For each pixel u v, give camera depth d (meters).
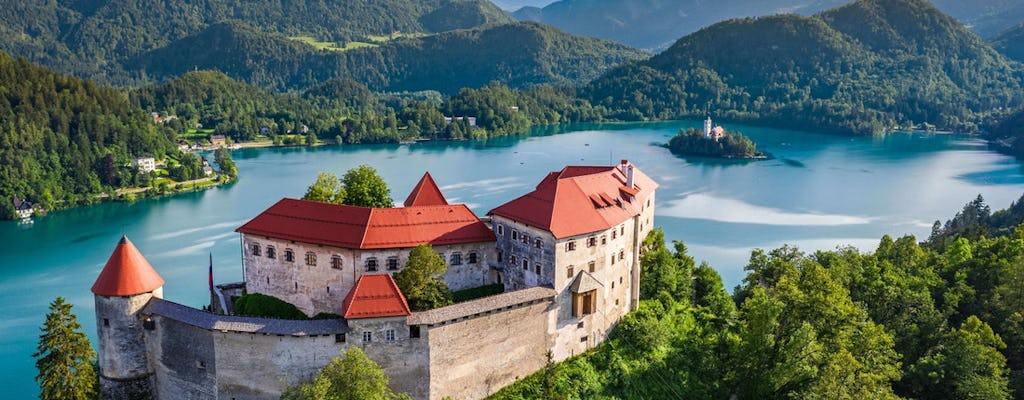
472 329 84.88
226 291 106.69
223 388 82.31
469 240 98.12
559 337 94.56
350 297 80.75
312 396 70.56
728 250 179.62
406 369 81.19
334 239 93.44
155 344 86.81
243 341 80.50
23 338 130.38
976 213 193.00
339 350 79.94
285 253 96.69
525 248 95.75
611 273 100.94
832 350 87.12
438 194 119.38
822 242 187.88
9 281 161.25
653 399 92.62
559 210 94.00
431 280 87.44
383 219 95.88
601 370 94.81
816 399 80.94
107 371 87.19
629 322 101.69
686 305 115.19
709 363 97.75
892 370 86.44
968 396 87.75
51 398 83.75
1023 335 100.31
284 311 96.38
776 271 122.12
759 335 89.19
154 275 88.44
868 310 105.69
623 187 108.94
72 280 162.00
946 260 130.50
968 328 97.00
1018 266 106.19
